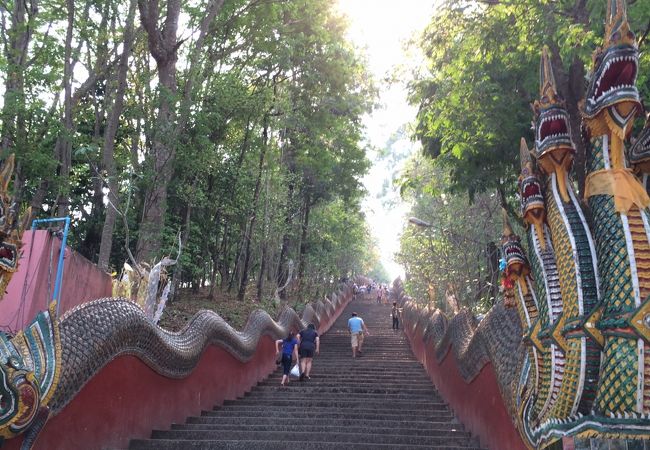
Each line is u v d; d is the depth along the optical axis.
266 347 15.61
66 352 5.65
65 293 9.11
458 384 9.70
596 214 3.86
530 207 4.27
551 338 3.99
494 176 11.90
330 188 29.36
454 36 10.72
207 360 10.48
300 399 11.93
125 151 16.88
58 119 12.11
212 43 17.62
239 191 18.73
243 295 21.62
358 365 17.27
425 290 22.08
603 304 3.71
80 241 16.59
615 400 3.51
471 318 10.14
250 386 13.51
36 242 8.55
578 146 8.23
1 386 4.65
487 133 10.58
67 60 12.12
